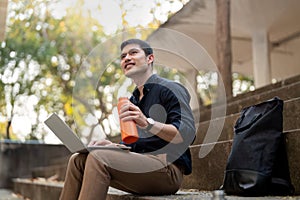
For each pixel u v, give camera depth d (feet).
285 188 6.52
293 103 9.71
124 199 7.06
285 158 6.76
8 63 30.40
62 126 6.00
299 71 26.48
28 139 30.73
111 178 6.32
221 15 18.25
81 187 6.02
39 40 31.27
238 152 6.73
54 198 13.69
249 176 6.44
